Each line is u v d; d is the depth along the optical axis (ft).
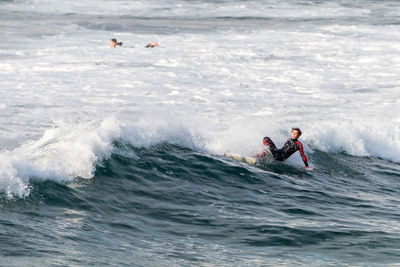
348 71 288.51
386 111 217.56
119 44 333.21
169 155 136.67
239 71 279.90
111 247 84.02
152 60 297.33
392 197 134.10
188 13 511.40
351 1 629.92
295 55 324.39
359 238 96.68
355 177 150.41
